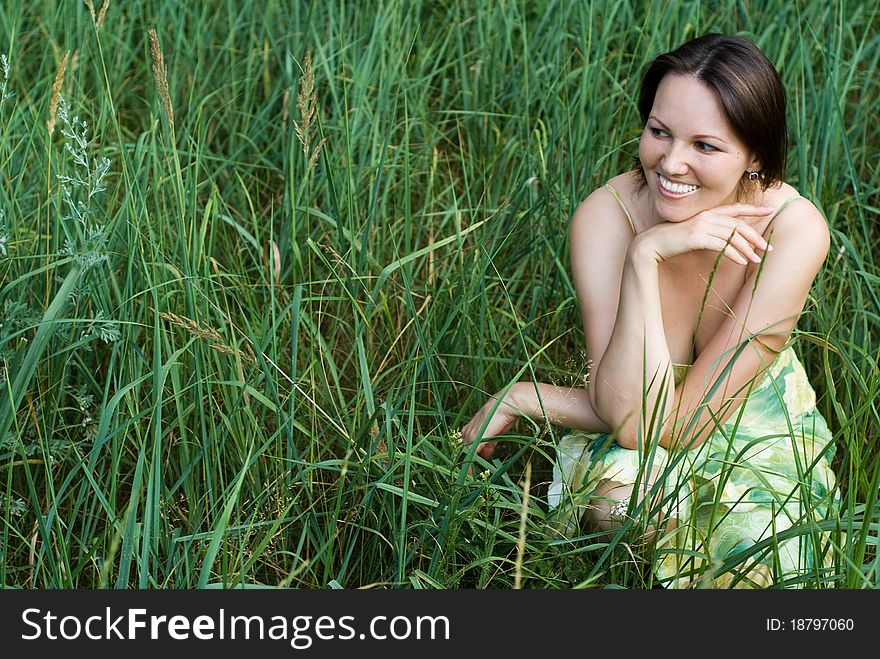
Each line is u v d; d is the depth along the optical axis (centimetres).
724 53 287
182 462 312
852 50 507
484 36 518
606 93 480
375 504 315
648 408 304
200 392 305
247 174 464
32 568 297
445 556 286
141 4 535
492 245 387
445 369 347
